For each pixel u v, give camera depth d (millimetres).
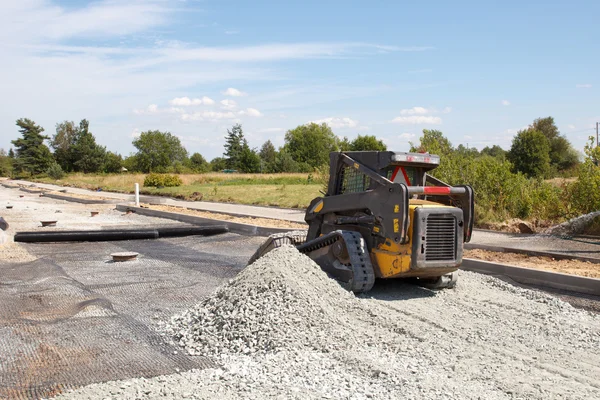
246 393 4629
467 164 19406
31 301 8211
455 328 6473
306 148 123938
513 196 18531
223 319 6426
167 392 4617
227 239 15758
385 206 7578
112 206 27734
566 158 63750
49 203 30328
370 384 4832
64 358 5719
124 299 8406
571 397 4609
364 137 84688
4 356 5777
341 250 8031
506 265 9859
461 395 4559
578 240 13742
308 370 5137
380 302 7422
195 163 117250
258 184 53562
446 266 7543
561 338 6332
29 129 90875
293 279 6941
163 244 14781
